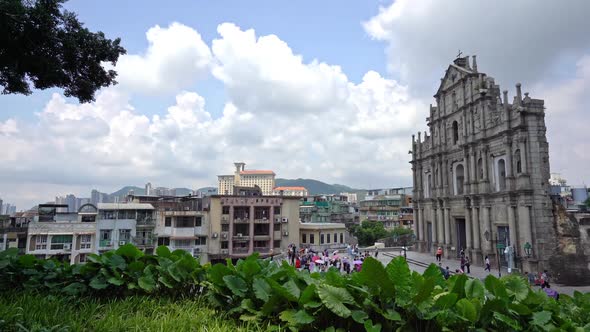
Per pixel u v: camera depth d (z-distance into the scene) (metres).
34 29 11.03
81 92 13.79
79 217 57.03
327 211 119.00
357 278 7.37
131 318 8.02
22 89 12.59
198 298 9.66
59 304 8.57
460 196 48.09
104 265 10.01
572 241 36.06
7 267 10.46
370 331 6.24
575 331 6.94
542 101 38.47
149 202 69.62
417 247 59.03
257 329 7.61
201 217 63.31
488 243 42.38
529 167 37.50
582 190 81.06
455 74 50.12
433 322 6.79
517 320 6.98
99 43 12.91
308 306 7.04
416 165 60.47
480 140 44.03
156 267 10.11
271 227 67.00
